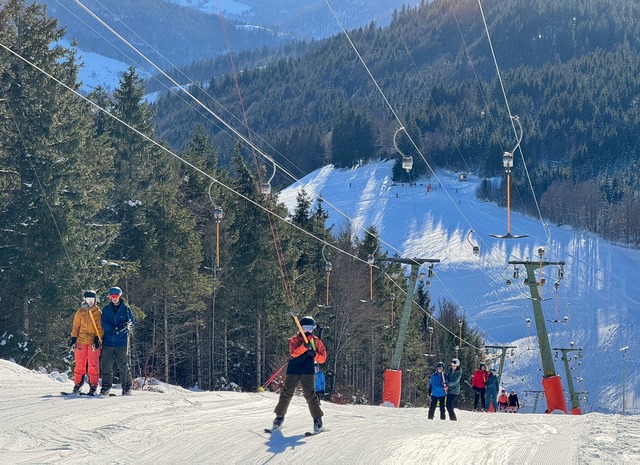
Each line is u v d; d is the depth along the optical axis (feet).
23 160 124.26
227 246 167.43
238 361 192.65
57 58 133.69
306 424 42.65
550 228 568.41
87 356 51.26
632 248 538.06
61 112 133.28
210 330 168.45
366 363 219.82
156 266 145.07
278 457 32.12
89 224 132.67
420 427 45.98
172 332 156.76
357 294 195.31
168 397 51.83
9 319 123.85
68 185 130.62
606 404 308.19
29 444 32.24
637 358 345.92
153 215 146.30
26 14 130.41
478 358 278.05
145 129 189.98
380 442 36.70
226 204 172.96
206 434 36.91
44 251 119.75
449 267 473.67
